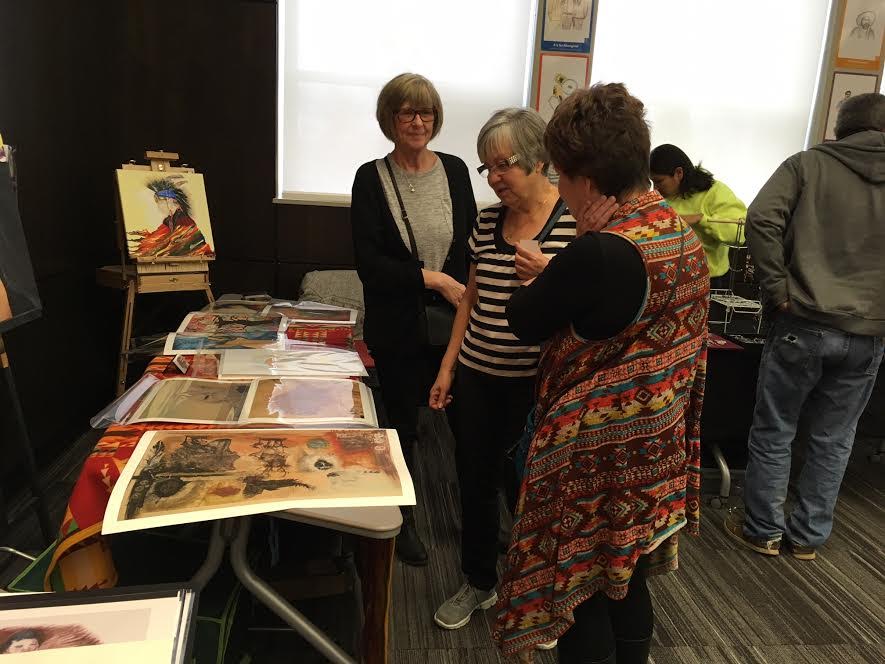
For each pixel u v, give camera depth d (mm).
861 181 1944
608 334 958
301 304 2201
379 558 1203
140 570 1400
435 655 1686
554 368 1064
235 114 3277
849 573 2150
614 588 1037
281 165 3422
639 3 3410
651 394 990
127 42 3148
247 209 3396
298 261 3486
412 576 2020
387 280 1772
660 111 3562
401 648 1705
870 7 3439
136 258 2678
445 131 3482
